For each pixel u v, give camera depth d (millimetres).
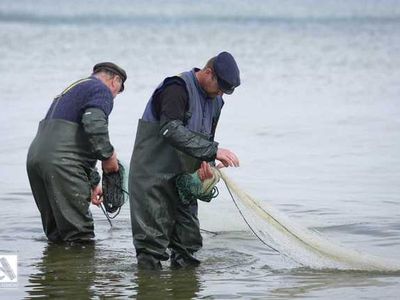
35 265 19422
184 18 123125
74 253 20500
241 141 36344
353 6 156625
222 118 42750
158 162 18172
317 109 45969
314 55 75375
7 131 38750
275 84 56812
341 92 53156
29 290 17453
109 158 20812
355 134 38125
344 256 18812
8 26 104375
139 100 48500
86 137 21156
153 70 63719
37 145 21172
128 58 71938
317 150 34406
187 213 19000
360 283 17703
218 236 21766
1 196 26469
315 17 126750
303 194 26625
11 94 51062
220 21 117438
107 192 21359
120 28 103312
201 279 18141
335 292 17078
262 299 16703
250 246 20891
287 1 169875
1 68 64062
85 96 20859
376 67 66812
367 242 21078
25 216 24109
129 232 22516
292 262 19484
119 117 42375
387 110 45625
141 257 18750
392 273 18469
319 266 18875
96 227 22984
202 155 17516
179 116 17625
